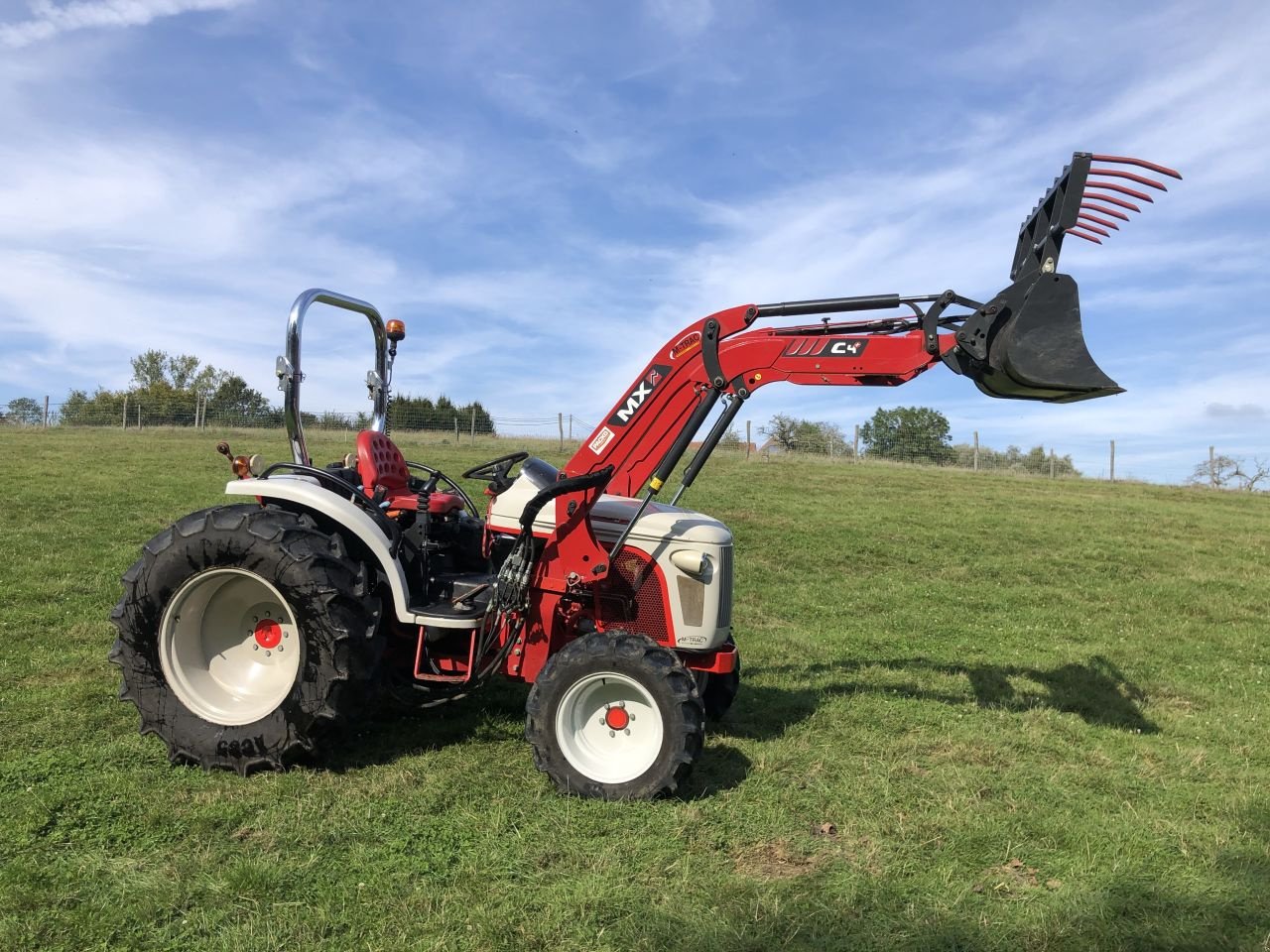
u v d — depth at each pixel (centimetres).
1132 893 323
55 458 1691
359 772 411
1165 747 515
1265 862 354
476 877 315
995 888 327
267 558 398
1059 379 399
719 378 445
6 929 271
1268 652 802
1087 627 889
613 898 303
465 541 502
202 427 2822
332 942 272
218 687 418
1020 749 496
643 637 398
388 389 526
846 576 1099
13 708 476
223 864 317
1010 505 1781
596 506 473
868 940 288
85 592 755
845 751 475
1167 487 2412
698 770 434
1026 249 449
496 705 516
